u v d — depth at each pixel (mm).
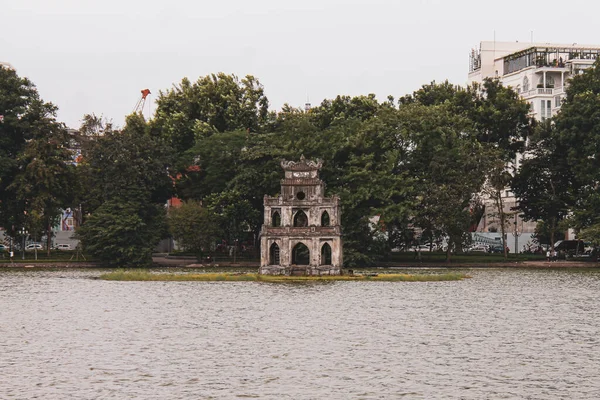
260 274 157125
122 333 91375
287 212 156500
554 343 85500
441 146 192000
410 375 71562
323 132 196625
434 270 180000
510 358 78188
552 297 123812
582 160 192125
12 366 74875
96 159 194625
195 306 112812
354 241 182500
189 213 189750
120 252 185750
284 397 64812
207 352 80750
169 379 70188
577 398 64812
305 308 110438
